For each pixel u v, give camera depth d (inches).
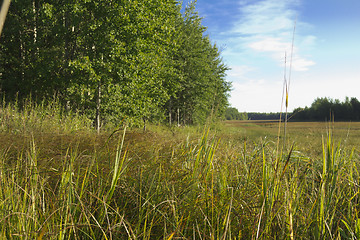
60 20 491.8
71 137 177.5
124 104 488.4
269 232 74.9
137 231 70.7
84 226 71.7
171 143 162.7
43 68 464.8
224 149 153.6
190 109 1007.6
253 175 110.8
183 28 896.9
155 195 92.4
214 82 997.2
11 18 524.4
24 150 135.1
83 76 453.7
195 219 76.9
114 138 167.6
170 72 712.4
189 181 98.5
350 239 72.1
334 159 96.0
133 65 467.8
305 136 445.1
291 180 94.8
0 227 65.4
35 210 70.2
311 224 83.9
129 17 453.4
